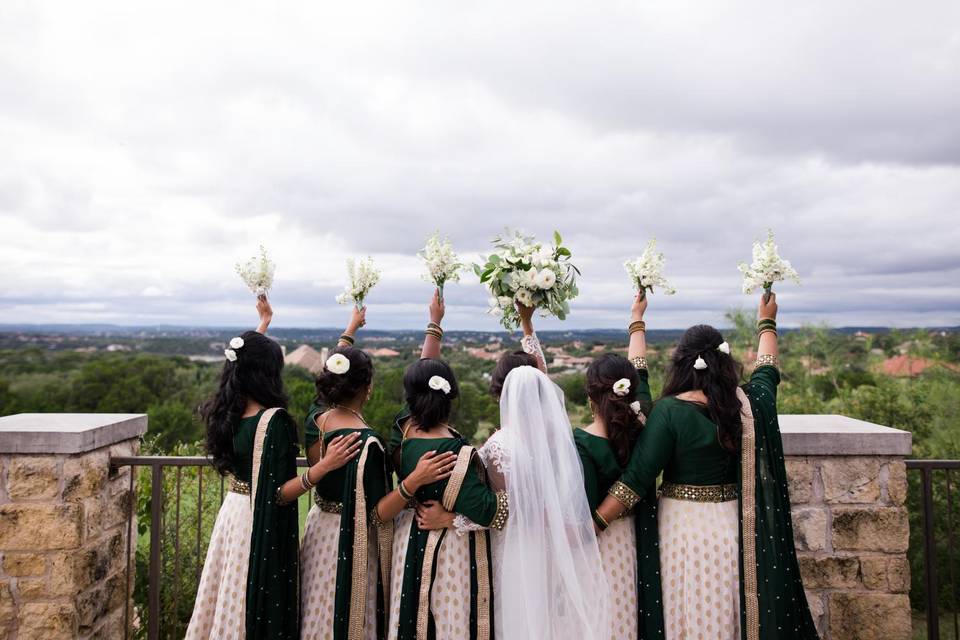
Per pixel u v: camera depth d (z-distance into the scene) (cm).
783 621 250
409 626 255
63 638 323
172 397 2472
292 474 284
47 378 2578
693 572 258
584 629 243
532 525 251
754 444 263
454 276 341
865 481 326
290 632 274
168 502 509
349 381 277
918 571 668
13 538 326
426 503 261
